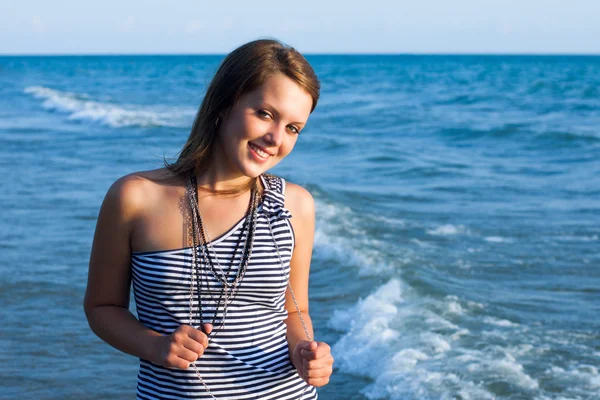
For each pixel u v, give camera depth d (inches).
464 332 252.5
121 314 85.4
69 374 219.3
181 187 83.9
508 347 238.8
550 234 412.8
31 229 394.6
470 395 203.5
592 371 219.9
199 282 82.1
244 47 82.3
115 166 644.1
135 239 83.1
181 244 82.7
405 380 213.6
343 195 516.1
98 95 1787.6
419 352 233.1
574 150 818.8
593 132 940.6
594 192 553.9
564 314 276.8
